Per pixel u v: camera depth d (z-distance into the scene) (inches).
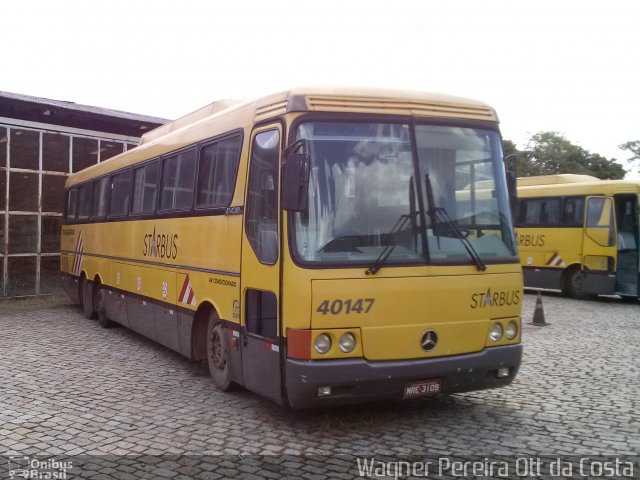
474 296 236.1
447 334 230.4
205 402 278.5
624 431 237.5
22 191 698.8
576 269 728.3
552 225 752.3
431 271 229.3
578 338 448.5
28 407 272.2
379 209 228.7
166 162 366.6
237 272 265.4
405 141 237.1
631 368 348.5
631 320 544.7
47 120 714.2
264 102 255.1
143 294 394.9
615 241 673.6
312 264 217.5
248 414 260.1
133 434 235.8
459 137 247.0
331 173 226.4
